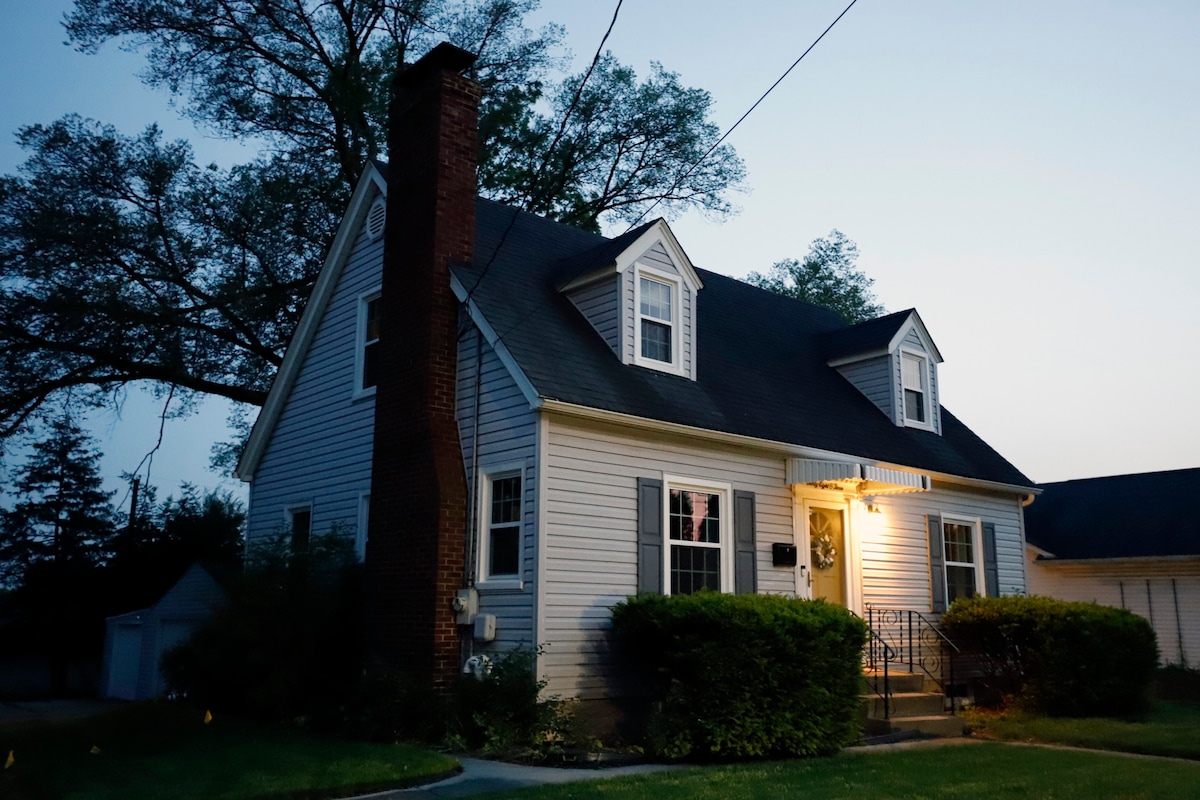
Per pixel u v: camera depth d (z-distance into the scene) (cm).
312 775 852
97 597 2678
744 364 1698
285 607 1307
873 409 1881
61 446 2853
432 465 1252
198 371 2467
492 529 1246
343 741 1091
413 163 1430
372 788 828
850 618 1160
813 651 1103
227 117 2558
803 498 1530
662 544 1299
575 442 1224
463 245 1386
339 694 1229
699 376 1524
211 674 1416
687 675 1077
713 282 2019
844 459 1574
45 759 954
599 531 1227
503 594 1197
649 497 1295
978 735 1348
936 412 1961
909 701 1405
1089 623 1520
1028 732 1327
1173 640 2389
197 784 812
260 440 1784
